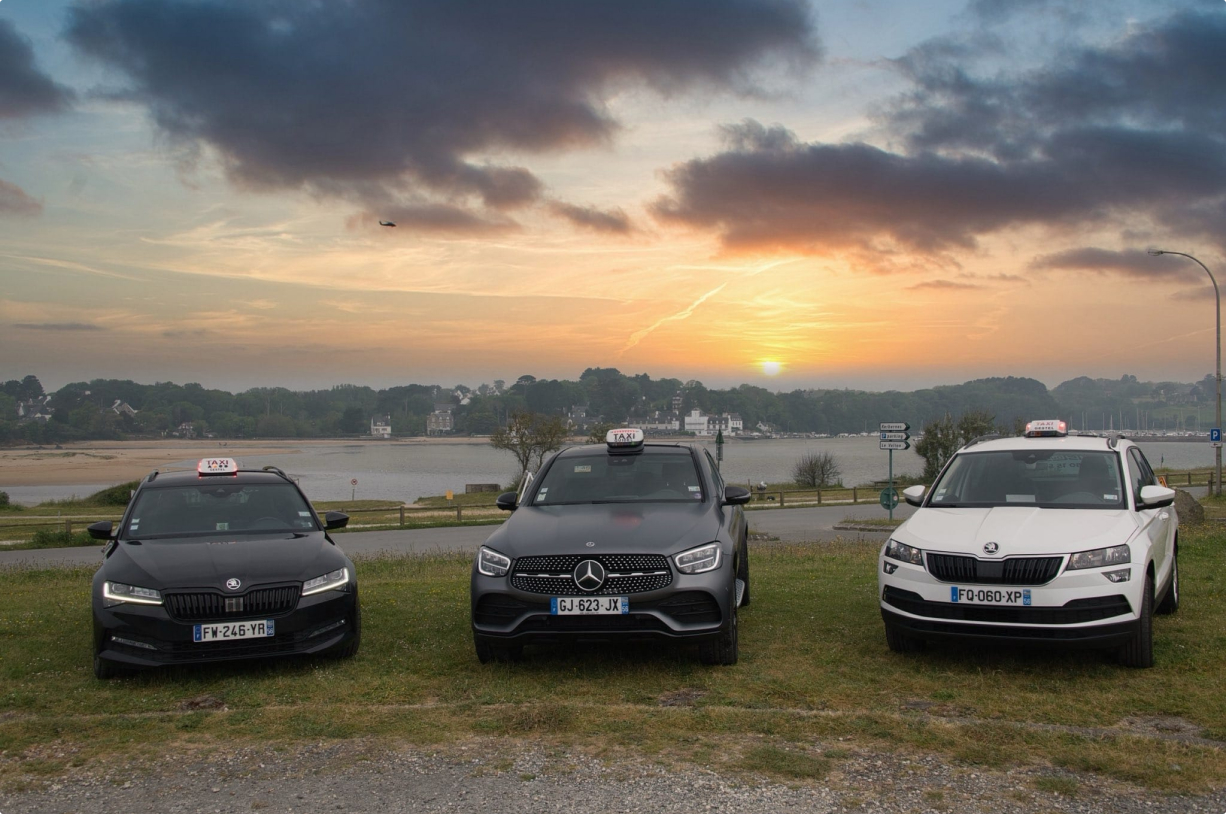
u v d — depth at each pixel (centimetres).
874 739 507
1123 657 648
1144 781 443
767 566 1439
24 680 680
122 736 532
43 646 795
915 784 444
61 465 14412
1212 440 3969
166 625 650
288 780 462
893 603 673
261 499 834
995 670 653
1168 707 557
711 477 812
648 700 595
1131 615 621
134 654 654
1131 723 534
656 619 634
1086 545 630
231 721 559
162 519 794
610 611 630
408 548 2458
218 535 779
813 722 534
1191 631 762
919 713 558
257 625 662
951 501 759
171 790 452
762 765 467
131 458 17350
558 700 596
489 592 655
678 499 766
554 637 640
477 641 679
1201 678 620
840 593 1018
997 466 780
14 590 1352
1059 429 841
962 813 411
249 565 689
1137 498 726
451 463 16300
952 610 643
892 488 3002
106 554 763
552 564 645
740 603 887
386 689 633
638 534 664
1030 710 560
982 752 482
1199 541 1484
